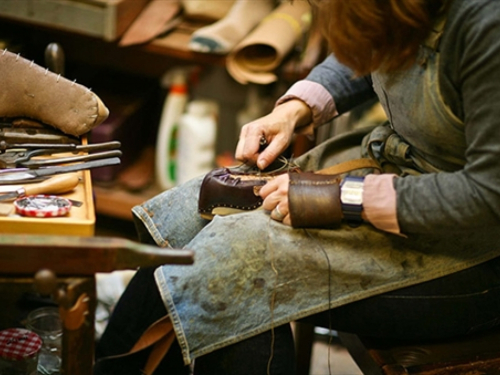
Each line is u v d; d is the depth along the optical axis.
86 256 0.84
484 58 0.89
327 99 1.29
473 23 0.90
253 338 1.02
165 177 2.12
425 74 0.99
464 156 1.04
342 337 1.23
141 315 1.12
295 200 1.01
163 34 1.86
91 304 0.88
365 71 1.00
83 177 1.08
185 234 1.17
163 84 2.19
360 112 2.00
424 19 0.92
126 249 0.84
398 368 1.05
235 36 1.77
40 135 1.16
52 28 1.85
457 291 1.08
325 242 1.04
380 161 1.18
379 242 1.06
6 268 0.83
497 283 1.10
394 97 1.05
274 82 1.93
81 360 0.90
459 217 0.96
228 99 2.16
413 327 1.08
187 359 0.99
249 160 1.20
